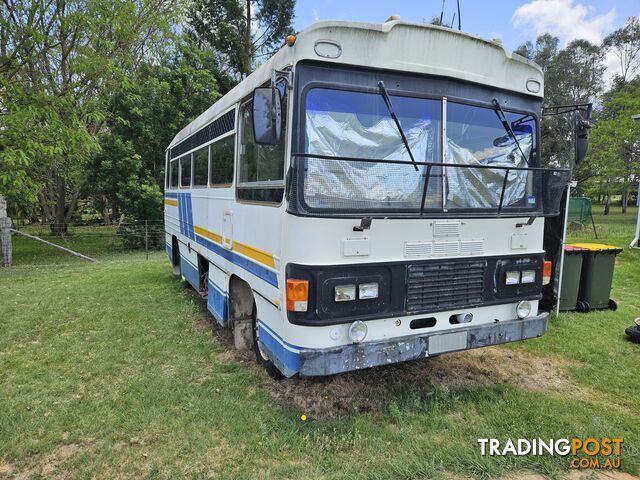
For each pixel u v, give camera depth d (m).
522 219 3.88
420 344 3.40
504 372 4.50
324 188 3.15
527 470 2.98
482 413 3.68
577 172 25.72
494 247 3.79
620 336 5.52
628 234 16.23
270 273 3.61
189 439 3.30
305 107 3.16
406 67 3.40
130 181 15.83
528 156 4.04
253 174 4.04
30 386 4.23
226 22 21.20
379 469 2.95
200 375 4.45
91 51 9.09
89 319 6.39
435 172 3.51
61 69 9.95
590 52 35.19
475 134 3.73
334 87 3.23
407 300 3.41
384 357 3.29
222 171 5.13
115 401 3.89
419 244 3.44
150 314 6.62
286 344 3.28
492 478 2.89
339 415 3.63
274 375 4.12
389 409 3.68
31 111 7.72
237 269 4.57
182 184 7.75
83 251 16.91
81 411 3.73
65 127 8.38
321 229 3.11
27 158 7.73
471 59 3.65
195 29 21.28
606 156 21.48
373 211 3.29
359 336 3.22
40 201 22.47
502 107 3.84
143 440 3.31
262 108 3.03
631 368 4.59
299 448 3.18
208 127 5.77
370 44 3.29
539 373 4.49
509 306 3.92
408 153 3.46
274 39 22.06
